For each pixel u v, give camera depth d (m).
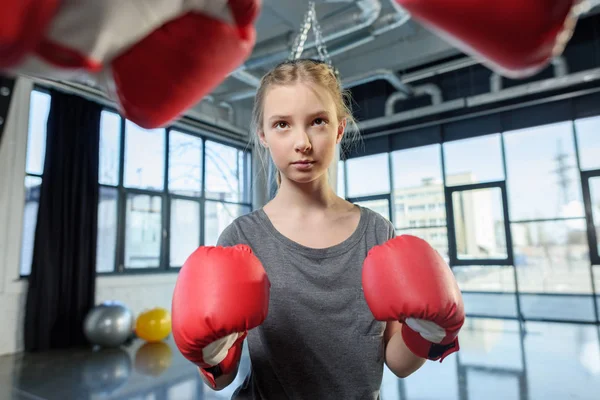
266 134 0.66
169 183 5.51
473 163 5.48
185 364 3.39
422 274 0.55
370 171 6.19
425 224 5.75
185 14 0.29
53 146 4.22
